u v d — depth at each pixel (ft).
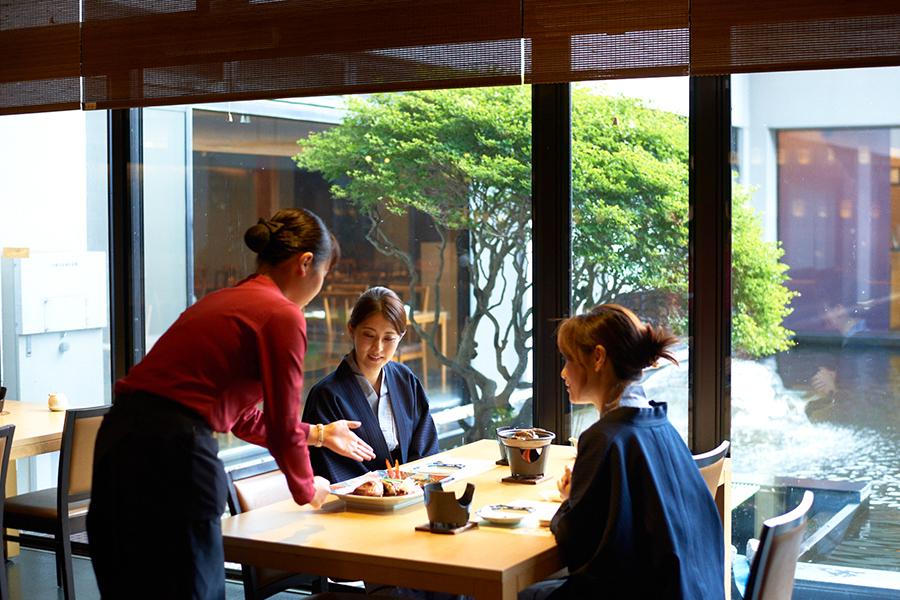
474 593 5.44
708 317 9.55
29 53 12.24
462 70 10.05
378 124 12.49
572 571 5.87
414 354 12.18
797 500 9.70
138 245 12.52
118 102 11.75
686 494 6.10
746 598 5.53
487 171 11.44
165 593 5.74
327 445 7.09
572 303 10.28
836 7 8.77
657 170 9.80
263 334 6.02
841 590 9.67
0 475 9.31
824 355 9.54
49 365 13.88
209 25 11.16
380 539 6.08
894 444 9.43
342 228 12.97
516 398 11.24
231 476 7.34
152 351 6.06
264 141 13.23
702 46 9.16
